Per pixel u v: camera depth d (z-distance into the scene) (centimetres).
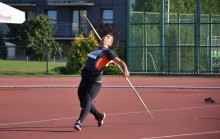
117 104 2489
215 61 4703
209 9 4912
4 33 8175
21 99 2758
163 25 4775
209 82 4125
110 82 4066
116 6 8350
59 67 5128
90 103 1633
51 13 8712
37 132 1617
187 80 4322
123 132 1620
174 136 1540
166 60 4769
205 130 1661
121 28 8294
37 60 6562
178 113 2128
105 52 1631
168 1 4916
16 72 5184
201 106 2406
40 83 4016
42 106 2403
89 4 8431
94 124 1797
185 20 4862
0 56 6788
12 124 1794
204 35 4747
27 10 8788
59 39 8462
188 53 4734
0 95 3002
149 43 4828
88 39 4966
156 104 2498
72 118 1962
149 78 4528
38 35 7694
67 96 2938
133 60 4838
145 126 1750
